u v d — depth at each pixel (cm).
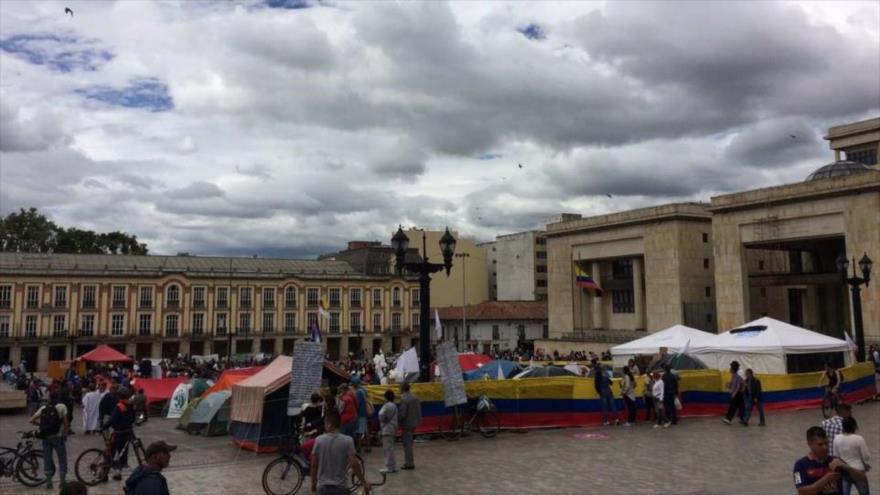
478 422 1973
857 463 893
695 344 2827
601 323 7456
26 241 9512
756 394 2088
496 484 1330
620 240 6881
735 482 1304
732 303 5516
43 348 7244
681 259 6188
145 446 1889
